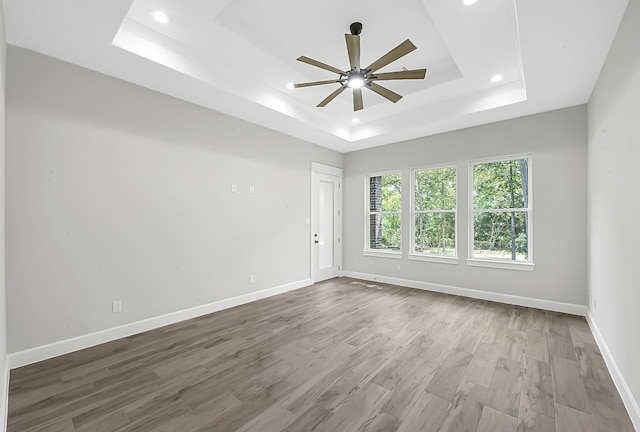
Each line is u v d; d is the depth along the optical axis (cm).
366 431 159
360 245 562
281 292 453
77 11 196
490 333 294
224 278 376
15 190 228
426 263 475
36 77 240
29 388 199
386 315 350
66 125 254
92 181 268
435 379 211
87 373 219
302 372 221
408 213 497
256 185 418
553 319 332
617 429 161
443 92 373
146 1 221
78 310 259
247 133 406
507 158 404
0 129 171
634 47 179
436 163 464
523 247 395
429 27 267
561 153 359
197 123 349
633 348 177
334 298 425
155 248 311
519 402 184
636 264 176
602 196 262
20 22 204
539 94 319
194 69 288
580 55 244
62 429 161
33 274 236
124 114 289
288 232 469
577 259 347
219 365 231
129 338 283
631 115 186
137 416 172
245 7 240
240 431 159
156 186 312
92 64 261
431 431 159
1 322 174
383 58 232
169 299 322
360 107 312
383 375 216
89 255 266
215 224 367
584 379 210
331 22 259
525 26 210
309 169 510
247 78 337
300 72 333
